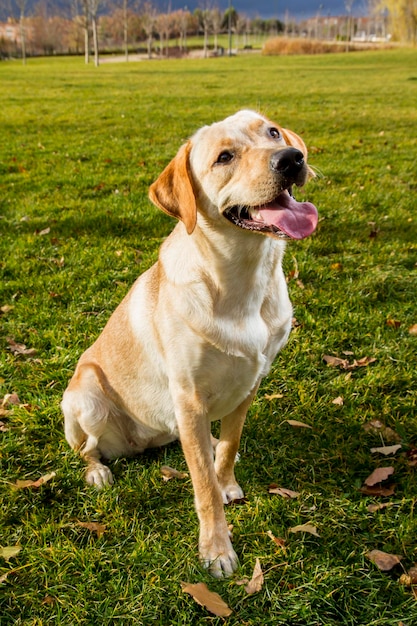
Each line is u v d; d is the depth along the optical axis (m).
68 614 2.38
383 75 28.77
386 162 9.31
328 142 11.03
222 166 2.58
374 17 86.12
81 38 82.62
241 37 110.81
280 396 3.70
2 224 6.68
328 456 3.19
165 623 2.35
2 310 4.82
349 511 2.80
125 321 3.09
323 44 59.00
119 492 3.03
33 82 27.75
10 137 12.15
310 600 2.38
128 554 2.62
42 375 3.98
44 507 2.91
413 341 4.21
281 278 2.82
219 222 2.59
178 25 100.50
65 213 6.92
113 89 23.33
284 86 23.50
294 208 2.51
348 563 2.57
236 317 2.58
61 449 3.35
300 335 4.34
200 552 2.63
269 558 2.59
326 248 5.84
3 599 2.45
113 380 3.18
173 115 15.00
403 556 2.58
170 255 2.77
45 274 5.43
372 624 2.28
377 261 5.50
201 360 2.58
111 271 5.38
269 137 2.74
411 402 3.59
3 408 3.70
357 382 3.78
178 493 3.01
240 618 2.35
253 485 3.05
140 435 3.32
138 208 6.94
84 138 11.91
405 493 2.89
